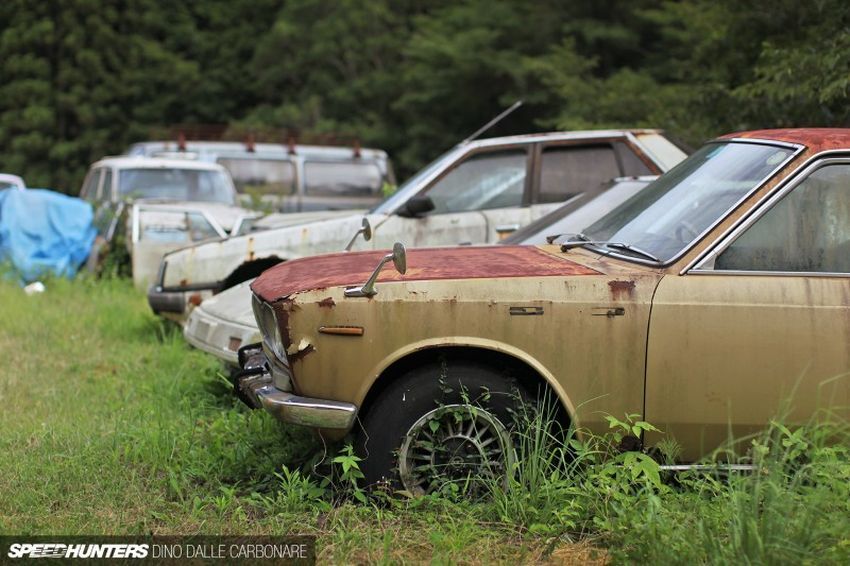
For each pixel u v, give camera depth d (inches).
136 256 472.1
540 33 949.2
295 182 698.8
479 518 169.9
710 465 171.2
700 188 189.0
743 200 175.6
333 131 1114.7
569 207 270.1
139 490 191.9
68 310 430.9
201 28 1330.0
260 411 220.8
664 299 171.5
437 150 1069.8
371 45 1163.3
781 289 171.2
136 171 587.2
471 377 175.2
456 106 1051.9
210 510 181.6
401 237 327.0
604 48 929.5
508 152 339.9
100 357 337.1
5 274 513.0
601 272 176.9
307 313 173.0
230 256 349.1
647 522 151.6
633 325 171.5
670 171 209.9
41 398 272.7
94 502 185.8
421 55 1015.6
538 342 172.1
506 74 975.0
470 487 176.4
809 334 170.2
